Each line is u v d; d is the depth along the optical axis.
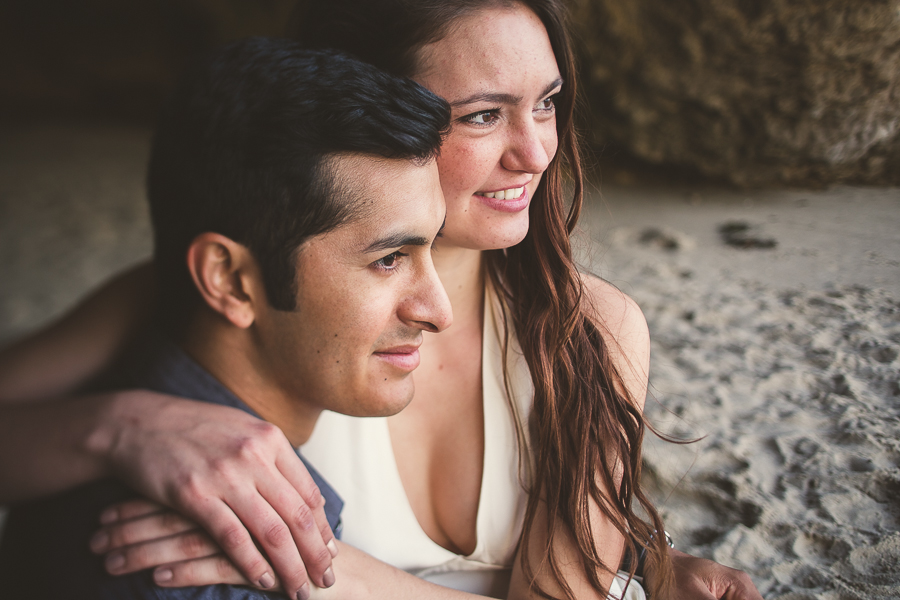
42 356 1.24
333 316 0.94
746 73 2.65
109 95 9.09
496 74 1.05
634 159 3.42
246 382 1.05
